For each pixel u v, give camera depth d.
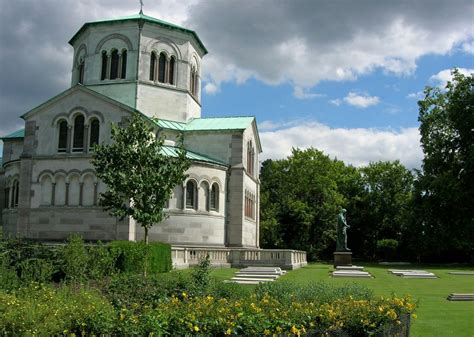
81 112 48.19
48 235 47.00
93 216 46.09
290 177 86.06
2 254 21.59
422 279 39.31
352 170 97.12
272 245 81.69
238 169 54.19
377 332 11.91
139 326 10.01
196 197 49.94
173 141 55.03
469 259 80.50
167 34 56.94
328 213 82.69
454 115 64.38
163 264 35.66
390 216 88.81
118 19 55.22
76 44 58.94
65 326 10.37
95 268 23.86
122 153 36.50
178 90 57.31
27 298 12.93
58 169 47.69
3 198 59.22
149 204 36.12
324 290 16.72
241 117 60.22
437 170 68.00
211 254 44.75
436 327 18.09
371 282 35.34
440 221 67.88
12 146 57.53
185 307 11.45
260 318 10.77
